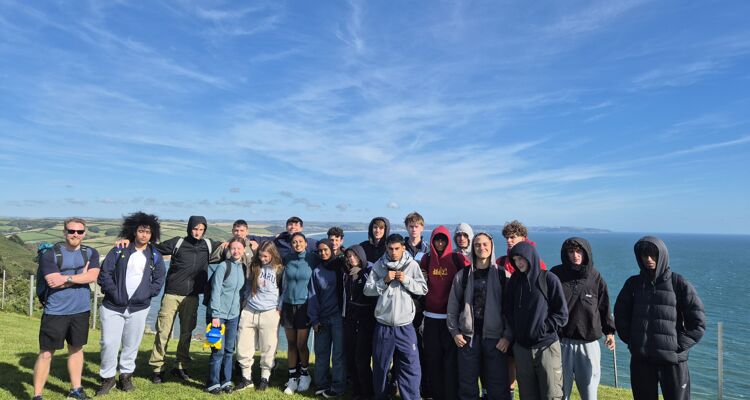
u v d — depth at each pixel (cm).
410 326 661
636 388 570
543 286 575
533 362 575
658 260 555
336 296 740
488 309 613
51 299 630
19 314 1931
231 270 742
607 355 2888
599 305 623
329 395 722
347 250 732
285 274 764
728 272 9275
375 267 680
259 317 743
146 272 710
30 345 1059
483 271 635
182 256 786
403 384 653
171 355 1021
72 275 636
